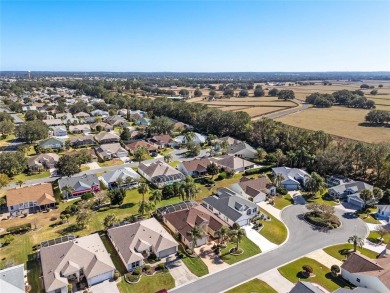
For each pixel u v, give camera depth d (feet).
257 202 260.21
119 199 246.47
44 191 251.19
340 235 210.18
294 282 162.61
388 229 205.67
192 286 158.71
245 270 171.83
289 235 209.26
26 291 152.87
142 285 159.02
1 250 187.21
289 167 344.28
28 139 430.61
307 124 558.15
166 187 268.62
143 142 413.39
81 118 598.75
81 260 168.66
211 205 244.83
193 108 587.27
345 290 145.38
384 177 293.43
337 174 326.44
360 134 488.02
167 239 188.03
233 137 477.77
